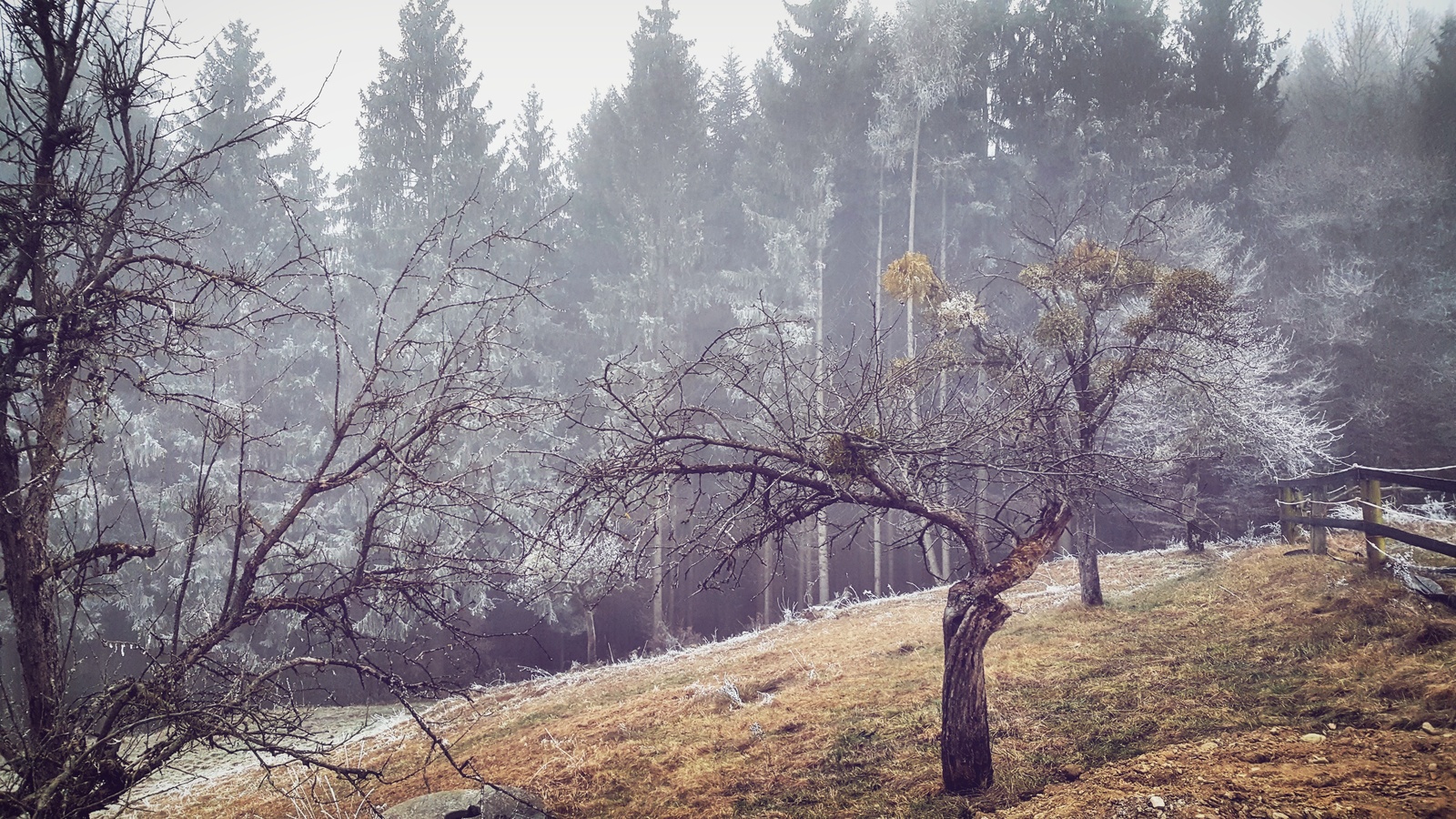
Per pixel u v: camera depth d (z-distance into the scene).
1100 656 9.65
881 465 7.51
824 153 30.80
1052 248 12.48
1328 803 5.00
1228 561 14.20
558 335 31.94
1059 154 29.91
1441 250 28.08
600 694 13.33
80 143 5.02
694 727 9.96
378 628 18.83
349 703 18.31
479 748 10.81
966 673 6.65
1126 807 5.56
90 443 5.00
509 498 5.51
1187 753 6.32
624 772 8.73
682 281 30.09
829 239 33.22
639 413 6.15
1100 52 31.83
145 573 19.56
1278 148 33.53
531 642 28.31
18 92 5.01
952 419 7.18
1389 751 5.56
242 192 28.25
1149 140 28.08
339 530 23.22
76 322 4.79
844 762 7.88
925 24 27.62
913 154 29.92
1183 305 10.66
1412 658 7.13
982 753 6.59
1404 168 29.55
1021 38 33.25
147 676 4.77
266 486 24.84
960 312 10.59
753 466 6.39
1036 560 6.89
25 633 4.70
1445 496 19.53
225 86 28.38
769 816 6.95
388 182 29.50
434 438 5.20
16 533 4.72
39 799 3.99
